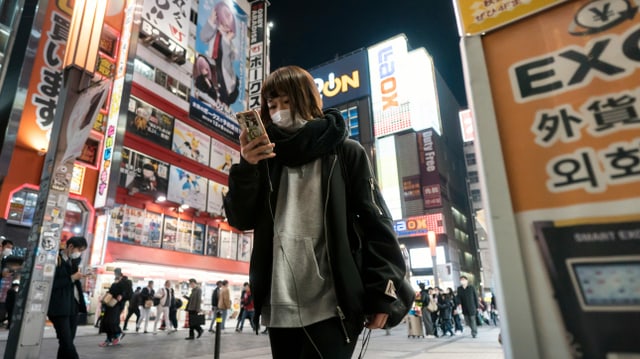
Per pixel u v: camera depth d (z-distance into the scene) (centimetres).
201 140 2317
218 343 524
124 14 1873
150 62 2072
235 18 2903
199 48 2456
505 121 96
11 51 1530
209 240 2228
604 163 82
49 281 435
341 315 108
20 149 1440
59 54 1619
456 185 5344
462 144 6272
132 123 1884
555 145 88
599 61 88
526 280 84
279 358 117
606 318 75
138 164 1875
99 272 1545
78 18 530
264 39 1741
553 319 79
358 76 5138
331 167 129
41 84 1539
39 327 422
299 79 141
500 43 103
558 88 91
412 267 4212
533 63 96
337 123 134
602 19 90
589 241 79
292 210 126
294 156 128
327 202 123
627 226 77
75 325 457
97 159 1655
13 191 1395
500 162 93
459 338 1048
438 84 5478
